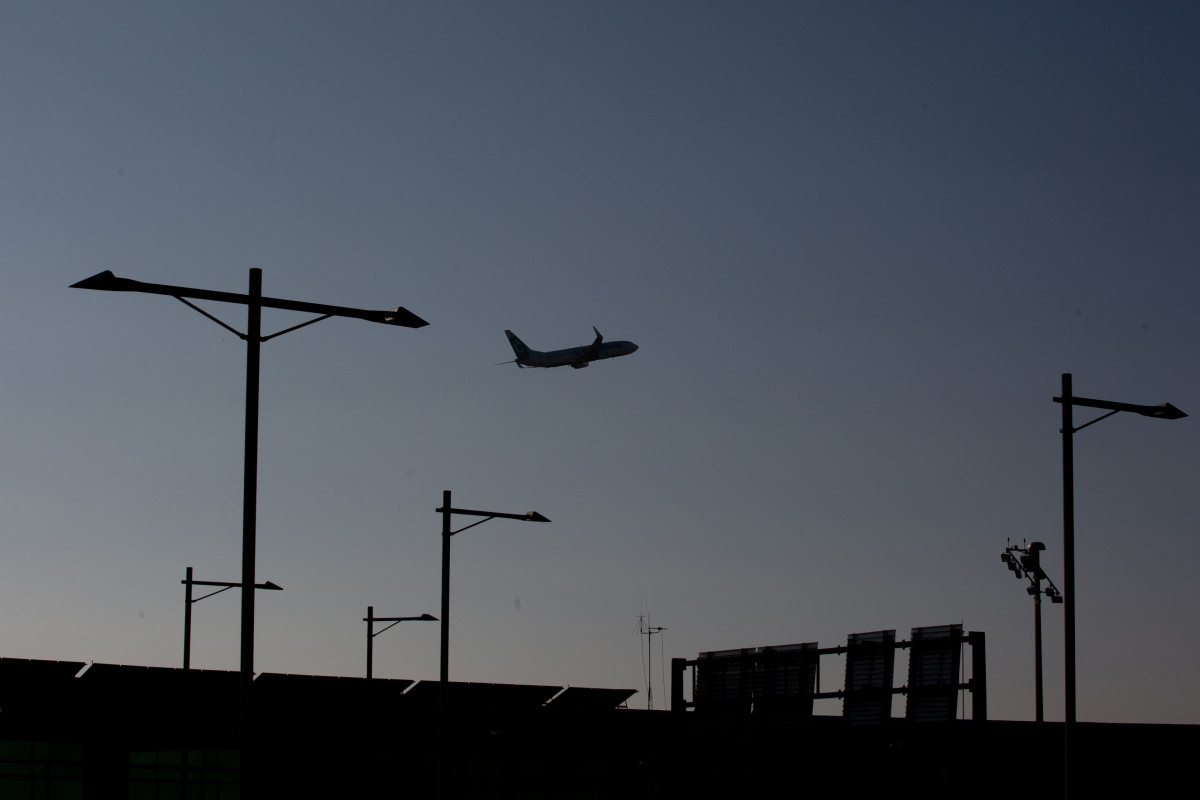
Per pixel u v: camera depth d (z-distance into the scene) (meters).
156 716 47.91
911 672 30.14
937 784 31.12
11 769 47.75
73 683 47.03
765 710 33.91
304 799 48.59
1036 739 39.75
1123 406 32.25
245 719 23.67
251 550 24.14
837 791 32.91
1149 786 39.88
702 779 36.09
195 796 48.28
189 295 24.47
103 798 46.62
